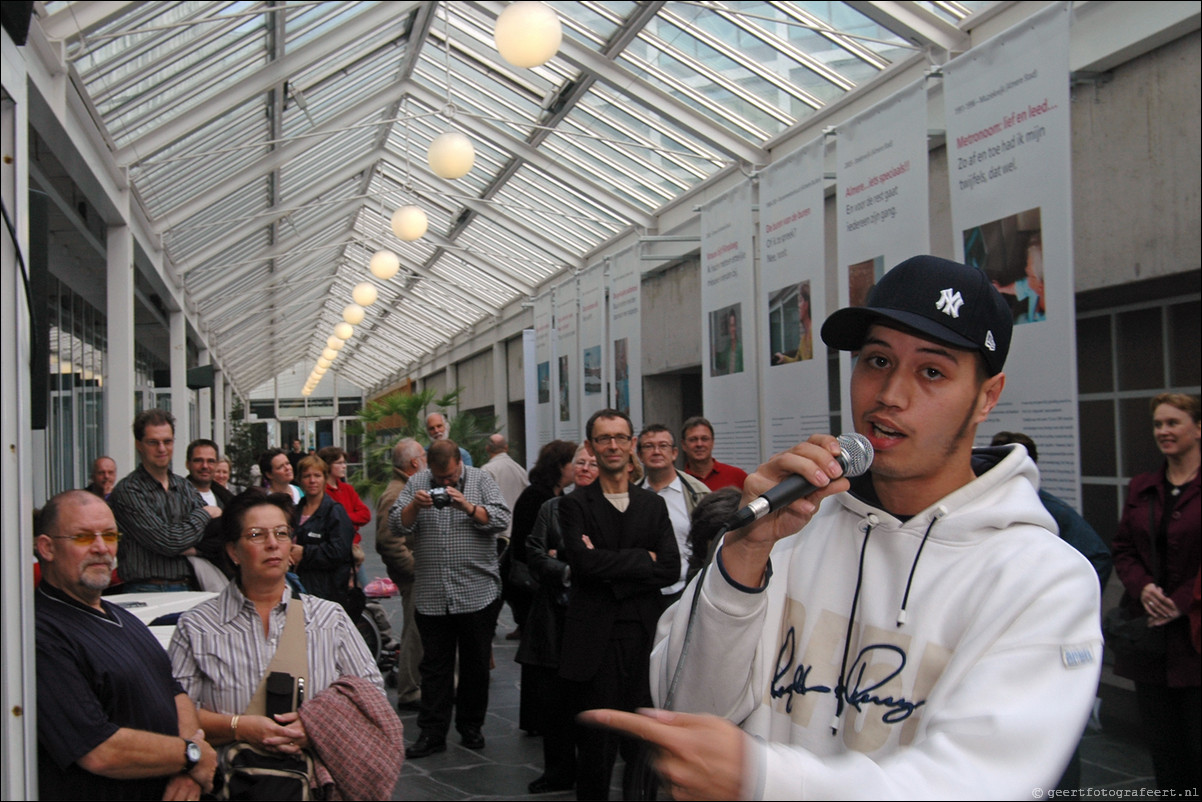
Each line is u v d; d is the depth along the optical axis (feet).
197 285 62.90
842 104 29.37
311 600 10.23
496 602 19.69
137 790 8.63
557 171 45.24
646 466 17.10
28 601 5.64
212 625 9.80
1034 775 2.88
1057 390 14.64
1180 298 20.58
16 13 5.70
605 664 13.80
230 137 39.14
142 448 16.79
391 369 142.61
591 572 13.57
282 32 30.71
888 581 4.08
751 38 29.14
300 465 21.27
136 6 21.67
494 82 40.60
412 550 21.99
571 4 31.22
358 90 42.60
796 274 22.62
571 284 42.22
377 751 9.37
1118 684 20.27
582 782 13.84
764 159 34.68
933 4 24.06
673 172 41.42
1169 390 20.90
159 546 16.40
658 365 47.32
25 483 5.67
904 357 4.03
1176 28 17.61
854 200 20.01
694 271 42.73
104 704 8.63
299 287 93.56
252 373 146.72
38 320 6.31
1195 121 17.69
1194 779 12.71
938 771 2.83
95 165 26.99
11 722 5.37
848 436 4.13
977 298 3.98
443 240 66.85
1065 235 14.43
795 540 4.64
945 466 4.09
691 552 13.09
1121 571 13.78
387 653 26.73
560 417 43.78
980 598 3.72
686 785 2.62
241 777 9.10
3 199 5.85
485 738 20.15
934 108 24.75
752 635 4.16
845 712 4.01
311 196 54.80
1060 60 14.48
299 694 9.59
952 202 16.84
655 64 32.68
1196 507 13.10
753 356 25.36
